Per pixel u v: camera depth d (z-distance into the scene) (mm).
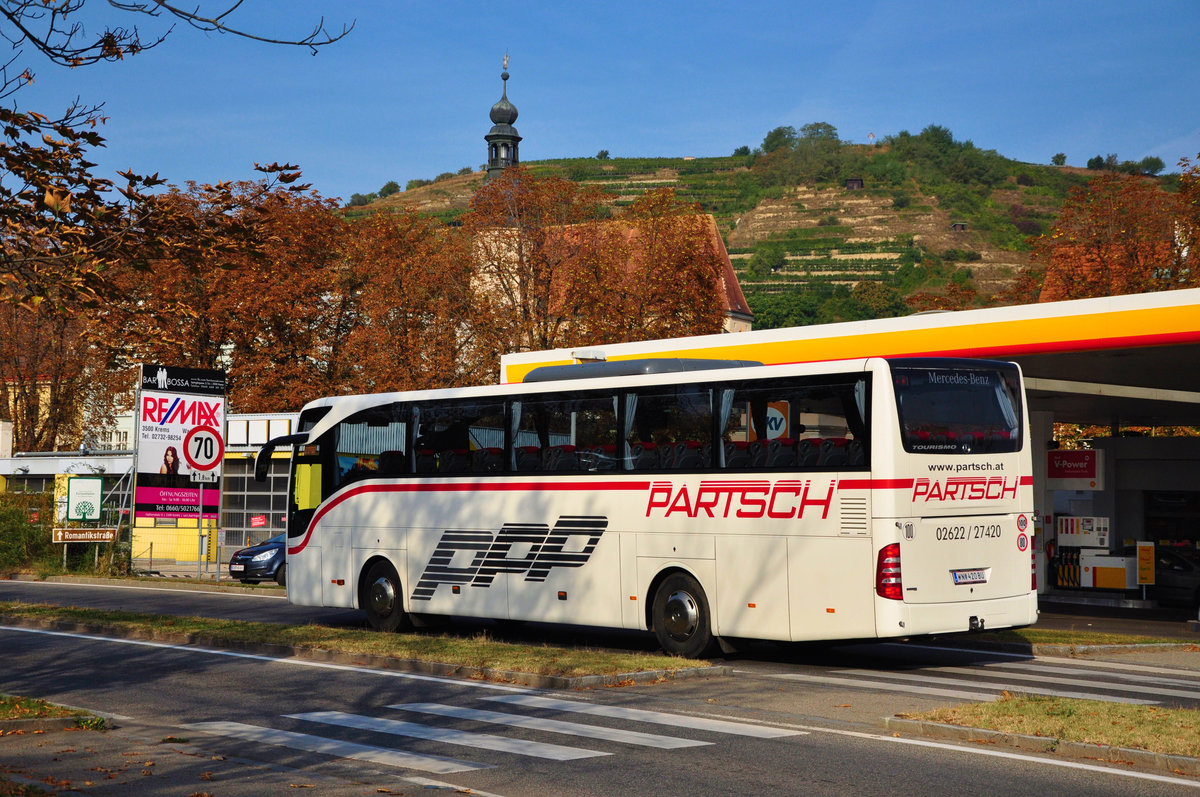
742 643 15250
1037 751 8953
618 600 15898
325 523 19906
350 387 55062
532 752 9047
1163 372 25812
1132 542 34531
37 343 61562
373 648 15062
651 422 15859
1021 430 14711
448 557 18031
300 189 9586
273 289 51719
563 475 16719
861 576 13609
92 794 7555
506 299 53844
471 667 13438
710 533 15016
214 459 34125
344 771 8422
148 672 14141
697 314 48781
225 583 32281
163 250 9219
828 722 10328
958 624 13797
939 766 8438
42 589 30344
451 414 18312
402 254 56062
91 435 66750
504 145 98688
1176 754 8391
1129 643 17203
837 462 13961
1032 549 14617
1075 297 52469
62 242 8883
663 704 11406
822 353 23781
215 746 9383
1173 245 50344
